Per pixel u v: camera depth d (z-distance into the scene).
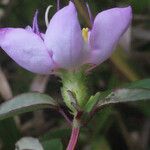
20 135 0.23
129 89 0.15
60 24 0.13
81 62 0.14
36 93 0.15
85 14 0.20
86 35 0.14
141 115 0.25
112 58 0.23
